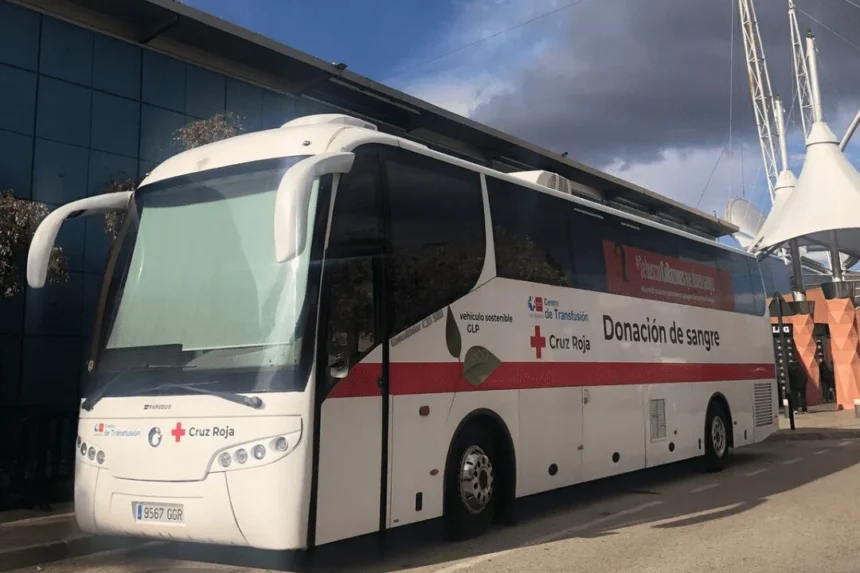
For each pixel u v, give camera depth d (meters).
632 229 10.90
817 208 29.66
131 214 6.95
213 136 10.53
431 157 7.44
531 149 19.55
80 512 6.26
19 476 9.27
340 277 6.11
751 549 7.12
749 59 43.53
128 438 6.05
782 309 21.41
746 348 13.98
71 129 11.45
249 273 6.12
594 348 9.53
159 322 6.35
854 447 16.75
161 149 12.55
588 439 9.20
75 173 11.45
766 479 11.83
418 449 6.69
